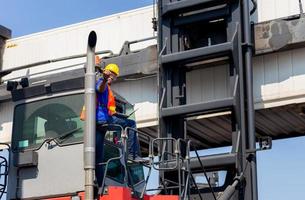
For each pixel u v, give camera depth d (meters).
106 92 8.24
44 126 8.65
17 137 8.80
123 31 13.81
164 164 10.16
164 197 8.51
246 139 11.10
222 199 10.09
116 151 8.68
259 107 12.04
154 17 12.92
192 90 12.76
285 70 11.95
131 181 8.29
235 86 11.08
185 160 8.74
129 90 13.38
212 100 11.64
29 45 14.91
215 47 11.29
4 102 14.28
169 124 11.48
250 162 10.88
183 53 11.55
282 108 12.09
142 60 12.56
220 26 12.27
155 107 12.97
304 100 11.70
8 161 8.76
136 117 13.11
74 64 14.05
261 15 12.31
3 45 15.23
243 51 11.55
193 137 14.14
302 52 11.88
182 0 11.91
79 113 8.46
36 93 8.84
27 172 8.52
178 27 12.14
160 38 12.13
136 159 8.71
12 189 8.55
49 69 14.45
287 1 12.15
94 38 7.37
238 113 10.98
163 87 11.75
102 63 12.83
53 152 8.41
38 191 8.34
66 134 8.40
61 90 8.66
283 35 11.54
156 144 12.26
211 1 11.62
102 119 8.07
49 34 14.73
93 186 7.23
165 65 11.85
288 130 13.64
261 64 12.21
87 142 7.31
